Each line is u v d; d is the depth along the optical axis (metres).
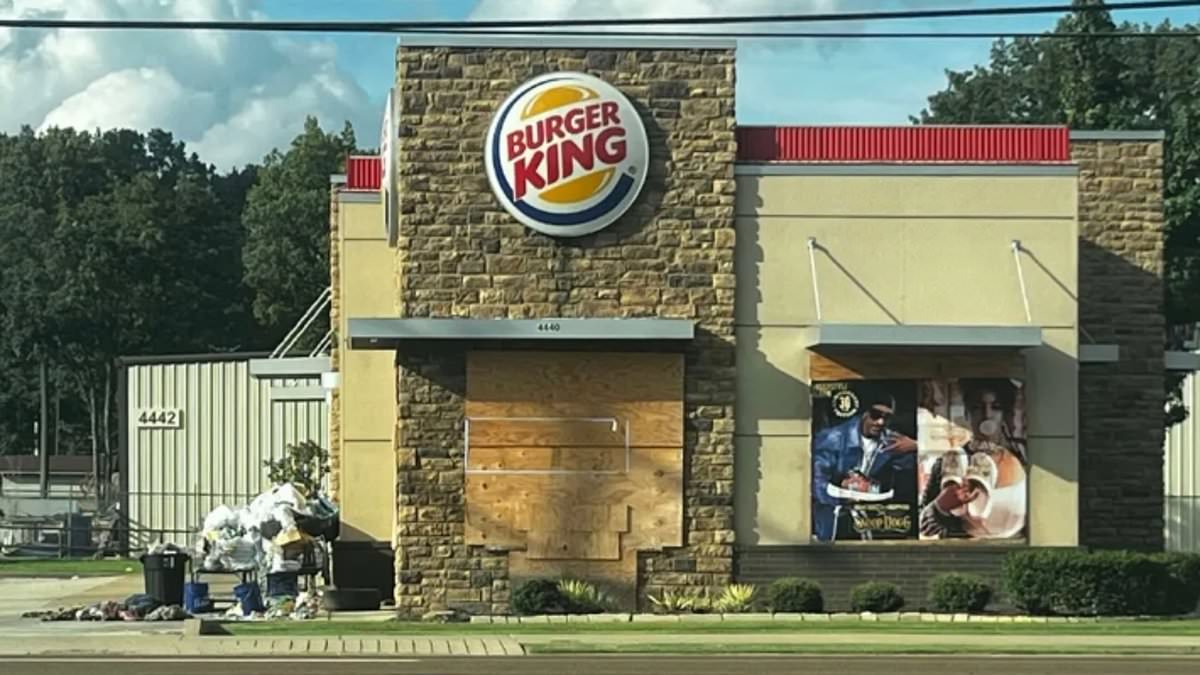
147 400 48.66
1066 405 25.73
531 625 23.02
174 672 17.25
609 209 25.39
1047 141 26.36
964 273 25.77
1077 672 17.42
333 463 30.56
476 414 25.39
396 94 25.73
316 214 82.88
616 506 25.38
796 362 25.69
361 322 24.75
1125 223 28.58
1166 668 17.91
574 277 25.48
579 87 25.45
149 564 27.19
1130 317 28.48
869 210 25.78
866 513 25.52
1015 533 25.59
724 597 25.16
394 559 27.75
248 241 87.00
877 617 23.94
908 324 25.52
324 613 26.58
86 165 96.38
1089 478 28.41
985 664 18.36
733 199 25.62
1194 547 43.69
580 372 25.50
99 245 84.56
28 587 34.06
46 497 63.16
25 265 84.56
